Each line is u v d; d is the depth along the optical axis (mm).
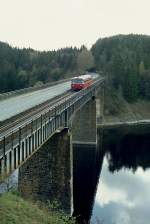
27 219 35469
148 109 173125
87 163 90875
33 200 53969
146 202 68875
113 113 157000
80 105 82438
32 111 52688
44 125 47594
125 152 101812
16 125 41812
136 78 176625
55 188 57500
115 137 121688
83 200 67562
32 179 56375
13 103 66000
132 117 161000
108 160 93812
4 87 196125
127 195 71750
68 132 58875
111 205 66562
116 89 174875
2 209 34938
